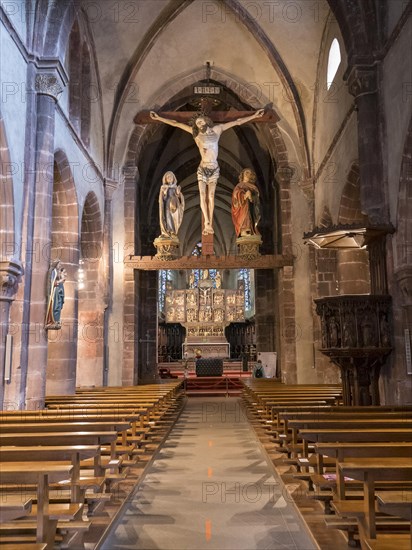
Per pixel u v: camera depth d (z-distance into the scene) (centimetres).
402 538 447
